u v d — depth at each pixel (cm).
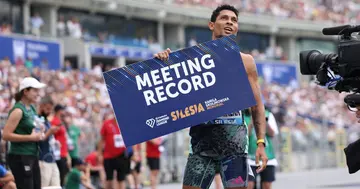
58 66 2178
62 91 1778
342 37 429
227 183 493
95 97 1936
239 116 498
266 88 2645
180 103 482
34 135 742
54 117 1041
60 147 1036
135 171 1271
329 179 1606
